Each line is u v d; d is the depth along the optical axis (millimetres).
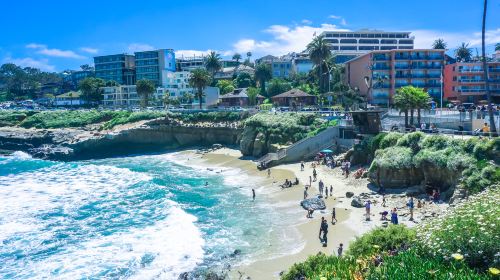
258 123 84312
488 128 50906
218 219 44344
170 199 53812
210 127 101188
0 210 49906
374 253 20922
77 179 71062
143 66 190500
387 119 74938
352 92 109500
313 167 64375
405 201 43625
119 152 108125
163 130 107062
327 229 36594
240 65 198375
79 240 38906
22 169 84562
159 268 32156
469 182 38594
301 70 179875
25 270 32344
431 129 55125
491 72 106312
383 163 48844
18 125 132125
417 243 19031
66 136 115688
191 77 121562
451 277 15070
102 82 181750
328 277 18047
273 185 58250
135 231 41094
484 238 16500
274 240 37062
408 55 107938
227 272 30859
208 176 69688
